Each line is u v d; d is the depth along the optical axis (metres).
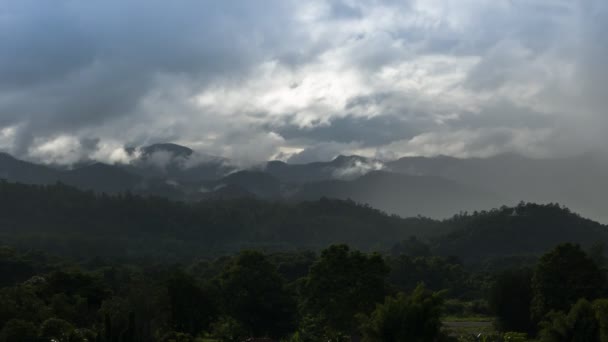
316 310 67.00
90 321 61.53
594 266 70.12
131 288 59.09
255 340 68.06
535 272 72.19
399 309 44.72
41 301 61.78
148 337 54.03
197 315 70.06
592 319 46.44
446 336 47.50
